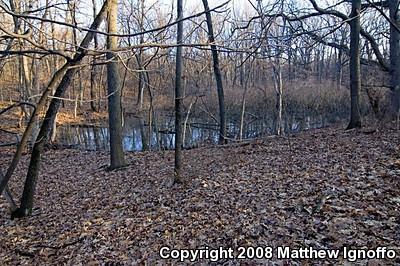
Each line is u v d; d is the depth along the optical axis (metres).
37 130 14.30
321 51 31.31
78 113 29.88
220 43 3.39
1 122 21.41
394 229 5.48
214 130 21.58
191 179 9.80
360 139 11.83
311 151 11.31
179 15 7.72
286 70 27.14
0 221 8.41
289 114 23.88
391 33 14.89
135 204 8.53
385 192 6.83
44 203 9.71
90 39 5.78
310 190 7.45
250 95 23.39
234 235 6.02
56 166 14.54
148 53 17.59
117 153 12.79
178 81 9.50
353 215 6.02
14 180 12.60
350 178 7.86
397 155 9.13
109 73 12.35
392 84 15.02
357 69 13.95
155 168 12.20
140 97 27.61
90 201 9.38
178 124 9.62
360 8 12.95
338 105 24.33
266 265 5.07
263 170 9.77
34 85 18.38
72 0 4.75
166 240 6.29
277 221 6.23
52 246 6.77
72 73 7.46
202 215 7.09
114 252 6.17
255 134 20.56
